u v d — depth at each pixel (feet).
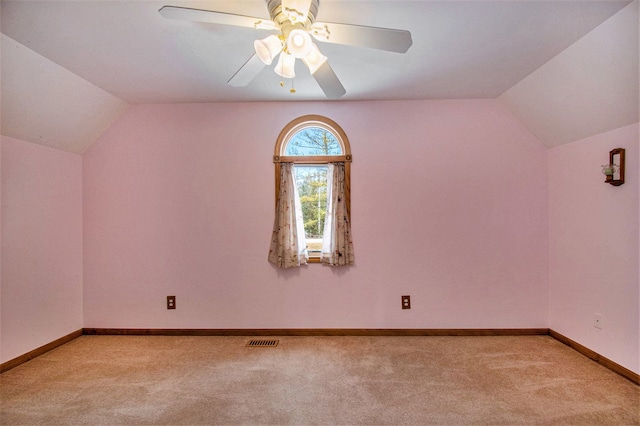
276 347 8.48
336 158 9.25
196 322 9.37
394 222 9.26
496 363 7.45
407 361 7.60
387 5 5.13
